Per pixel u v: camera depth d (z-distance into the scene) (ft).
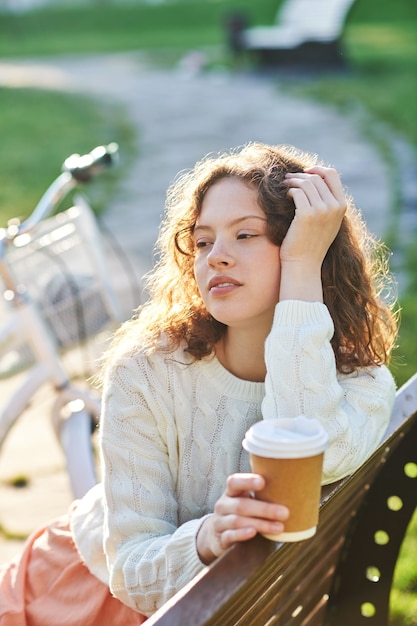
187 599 4.72
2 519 14.21
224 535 5.15
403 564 11.60
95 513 7.33
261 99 56.75
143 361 6.93
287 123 48.88
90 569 7.22
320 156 41.01
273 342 6.32
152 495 6.73
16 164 45.34
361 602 7.86
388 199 32.99
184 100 58.90
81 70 78.02
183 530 6.01
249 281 6.53
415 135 44.09
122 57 84.58
